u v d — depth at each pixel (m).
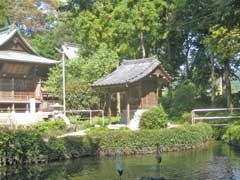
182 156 21.58
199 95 43.88
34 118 34.31
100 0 43.25
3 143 18.69
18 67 44.62
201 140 26.16
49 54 61.91
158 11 40.56
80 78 40.25
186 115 32.75
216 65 44.38
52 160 20.17
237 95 45.12
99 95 38.59
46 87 43.78
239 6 12.84
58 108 36.84
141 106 29.47
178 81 46.81
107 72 39.72
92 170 17.56
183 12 31.77
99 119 33.75
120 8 40.97
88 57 43.91
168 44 44.56
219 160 19.78
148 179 14.45
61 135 25.41
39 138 19.97
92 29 43.25
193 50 45.72
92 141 21.86
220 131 28.42
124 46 41.44
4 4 65.00
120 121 31.52
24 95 45.62
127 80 28.70
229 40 26.52
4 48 45.72
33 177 16.25
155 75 30.03
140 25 40.28
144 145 23.03
